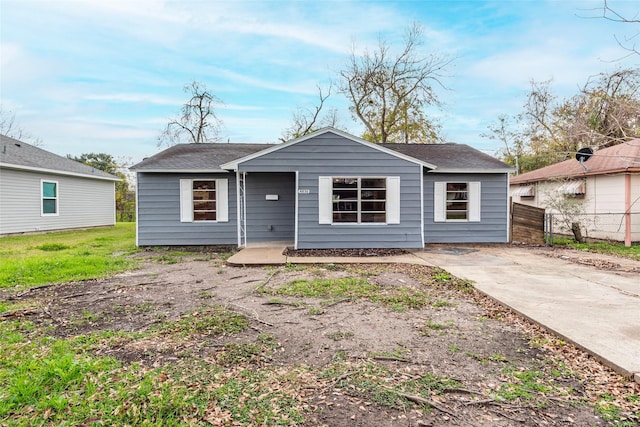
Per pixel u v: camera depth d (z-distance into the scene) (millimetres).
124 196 28281
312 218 10211
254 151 13047
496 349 3658
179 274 7309
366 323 4434
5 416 2469
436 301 5379
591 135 10008
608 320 4305
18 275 6754
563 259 8969
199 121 24328
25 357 3404
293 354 3551
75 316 4680
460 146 14219
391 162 10297
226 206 11562
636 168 10797
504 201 11844
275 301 5285
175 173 11367
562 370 3191
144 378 3025
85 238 13398
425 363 3336
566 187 13391
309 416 2516
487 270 7516
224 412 2557
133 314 4770
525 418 2486
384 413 2551
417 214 10406
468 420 2465
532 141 22938
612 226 11742
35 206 14766
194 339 3922
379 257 9219
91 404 2609
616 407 2613
